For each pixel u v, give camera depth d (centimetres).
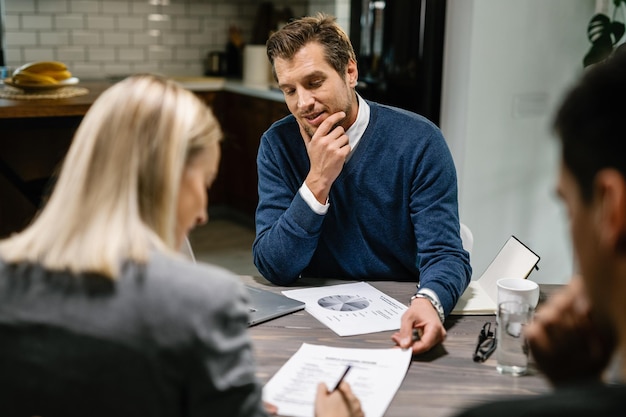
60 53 521
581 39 365
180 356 88
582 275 54
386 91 382
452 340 148
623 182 49
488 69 342
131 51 546
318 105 180
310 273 198
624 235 49
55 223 93
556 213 378
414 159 186
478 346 142
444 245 178
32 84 338
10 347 90
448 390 126
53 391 88
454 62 346
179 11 559
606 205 49
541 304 168
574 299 77
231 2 578
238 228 521
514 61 348
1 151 355
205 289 91
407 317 149
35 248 92
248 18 588
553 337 77
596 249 51
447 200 185
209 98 522
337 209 192
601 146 50
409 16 361
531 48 351
